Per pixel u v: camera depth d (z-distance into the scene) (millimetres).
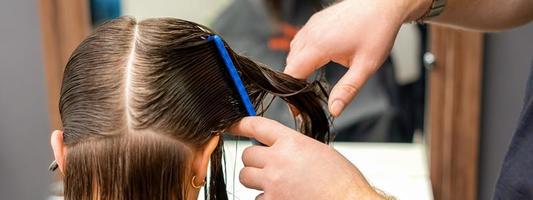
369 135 1141
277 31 1069
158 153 535
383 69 1096
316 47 649
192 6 1085
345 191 528
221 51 559
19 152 1278
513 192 690
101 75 531
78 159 549
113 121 531
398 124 1130
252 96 613
